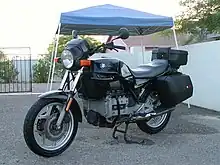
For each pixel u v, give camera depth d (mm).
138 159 3684
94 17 6695
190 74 7438
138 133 4840
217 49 6477
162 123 4898
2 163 3545
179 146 4176
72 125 3930
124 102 4223
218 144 4254
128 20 6816
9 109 7234
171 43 13523
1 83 13406
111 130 4984
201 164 3514
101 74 3928
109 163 3555
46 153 3697
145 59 8922
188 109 6887
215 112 6500
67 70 3885
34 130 3637
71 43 3826
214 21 9016
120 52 9289
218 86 6492
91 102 4094
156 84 4586
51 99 3723
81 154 3863
